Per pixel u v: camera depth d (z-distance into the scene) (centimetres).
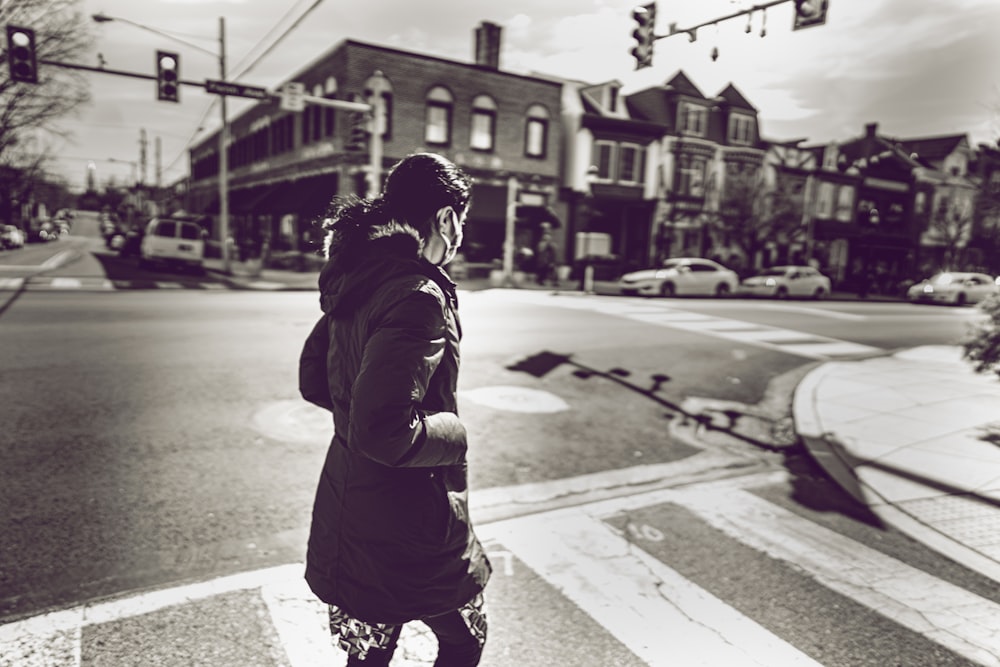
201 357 855
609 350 1102
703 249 3597
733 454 612
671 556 388
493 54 3108
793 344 1303
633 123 3247
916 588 361
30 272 2148
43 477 450
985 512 471
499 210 2927
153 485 449
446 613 188
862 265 4444
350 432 153
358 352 165
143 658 267
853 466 563
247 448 534
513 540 401
